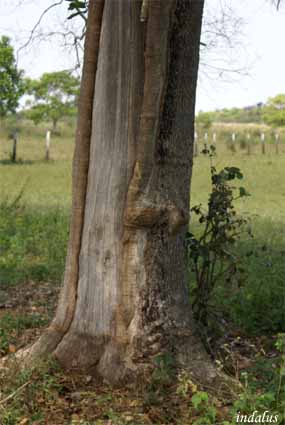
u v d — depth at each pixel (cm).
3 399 462
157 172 494
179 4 495
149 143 478
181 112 502
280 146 3544
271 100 5800
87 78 509
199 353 504
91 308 509
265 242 1030
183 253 524
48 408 460
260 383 483
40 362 499
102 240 504
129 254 498
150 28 458
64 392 480
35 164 2605
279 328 648
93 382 493
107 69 497
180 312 511
